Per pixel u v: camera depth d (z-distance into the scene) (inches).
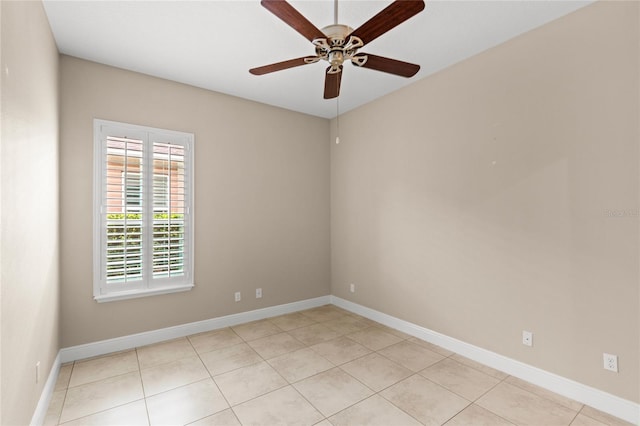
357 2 81.0
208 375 98.5
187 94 130.6
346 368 103.0
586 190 83.8
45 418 77.8
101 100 112.5
